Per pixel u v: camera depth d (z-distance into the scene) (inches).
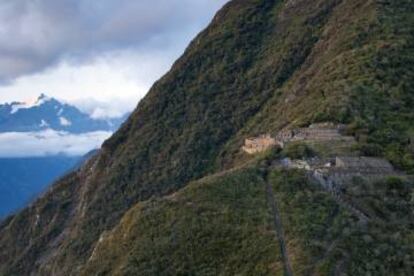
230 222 6943.9
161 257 6909.5
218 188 7445.9
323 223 6619.1
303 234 6486.2
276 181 7347.4
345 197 7081.7
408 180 7480.3
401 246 6402.6
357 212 6840.6
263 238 6584.6
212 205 7234.3
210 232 6919.3
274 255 6348.4
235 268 6441.9
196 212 7199.8
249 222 6865.2
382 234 6520.7
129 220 7637.8
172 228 7150.6
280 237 6569.9
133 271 6879.9
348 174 7465.6
